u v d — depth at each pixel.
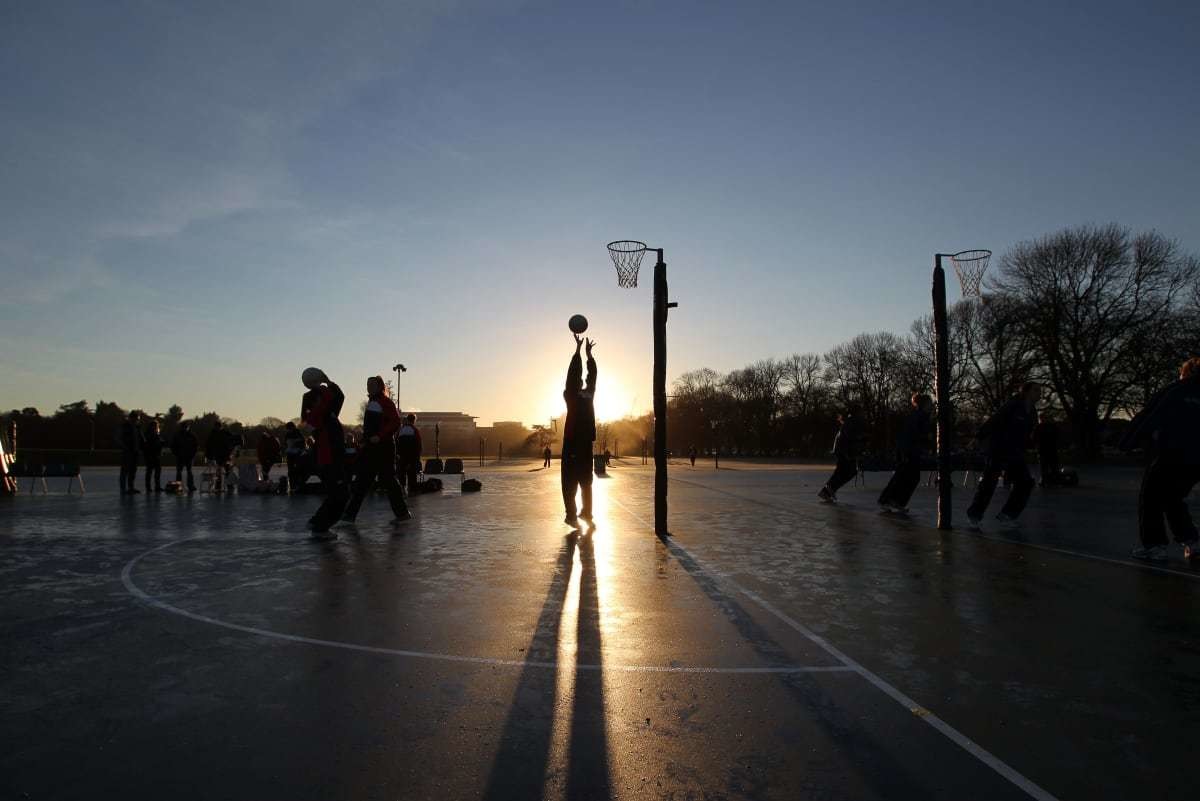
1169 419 8.20
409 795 3.00
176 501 15.57
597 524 11.77
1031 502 15.24
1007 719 3.81
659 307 10.99
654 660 4.74
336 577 7.29
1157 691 4.22
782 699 4.07
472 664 4.64
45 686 4.23
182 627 5.46
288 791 3.03
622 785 3.09
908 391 70.69
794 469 40.16
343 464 9.92
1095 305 46.88
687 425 105.69
